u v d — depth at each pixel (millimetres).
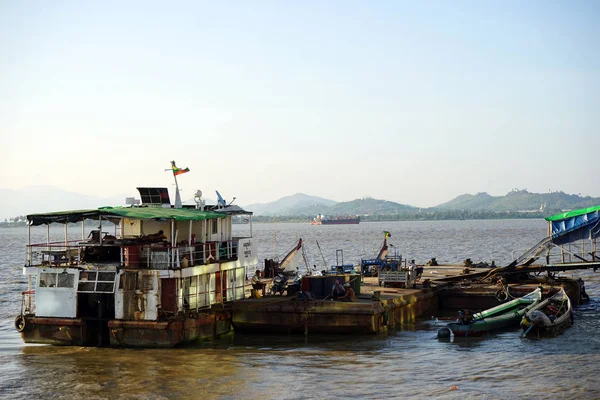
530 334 45500
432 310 57000
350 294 46156
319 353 40156
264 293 50531
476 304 57531
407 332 46656
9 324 52312
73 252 43250
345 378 34781
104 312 41344
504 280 58281
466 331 44875
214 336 43906
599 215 57594
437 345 42406
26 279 89688
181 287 40812
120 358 38250
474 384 33594
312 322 44781
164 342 39406
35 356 38969
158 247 39969
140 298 39594
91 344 41156
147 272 39500
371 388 33031
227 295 46594
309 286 47875
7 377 35188
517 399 31188
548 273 61062
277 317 45125
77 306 40656
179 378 34750
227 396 32000
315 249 164500
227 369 36438
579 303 60781
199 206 47500
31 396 32375
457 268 75312
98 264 40375
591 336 45031
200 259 42531
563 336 45094
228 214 46938
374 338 44281
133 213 41281
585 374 35219
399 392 32375
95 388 33344
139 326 39406
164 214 41562
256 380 34438
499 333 46062
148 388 33219
